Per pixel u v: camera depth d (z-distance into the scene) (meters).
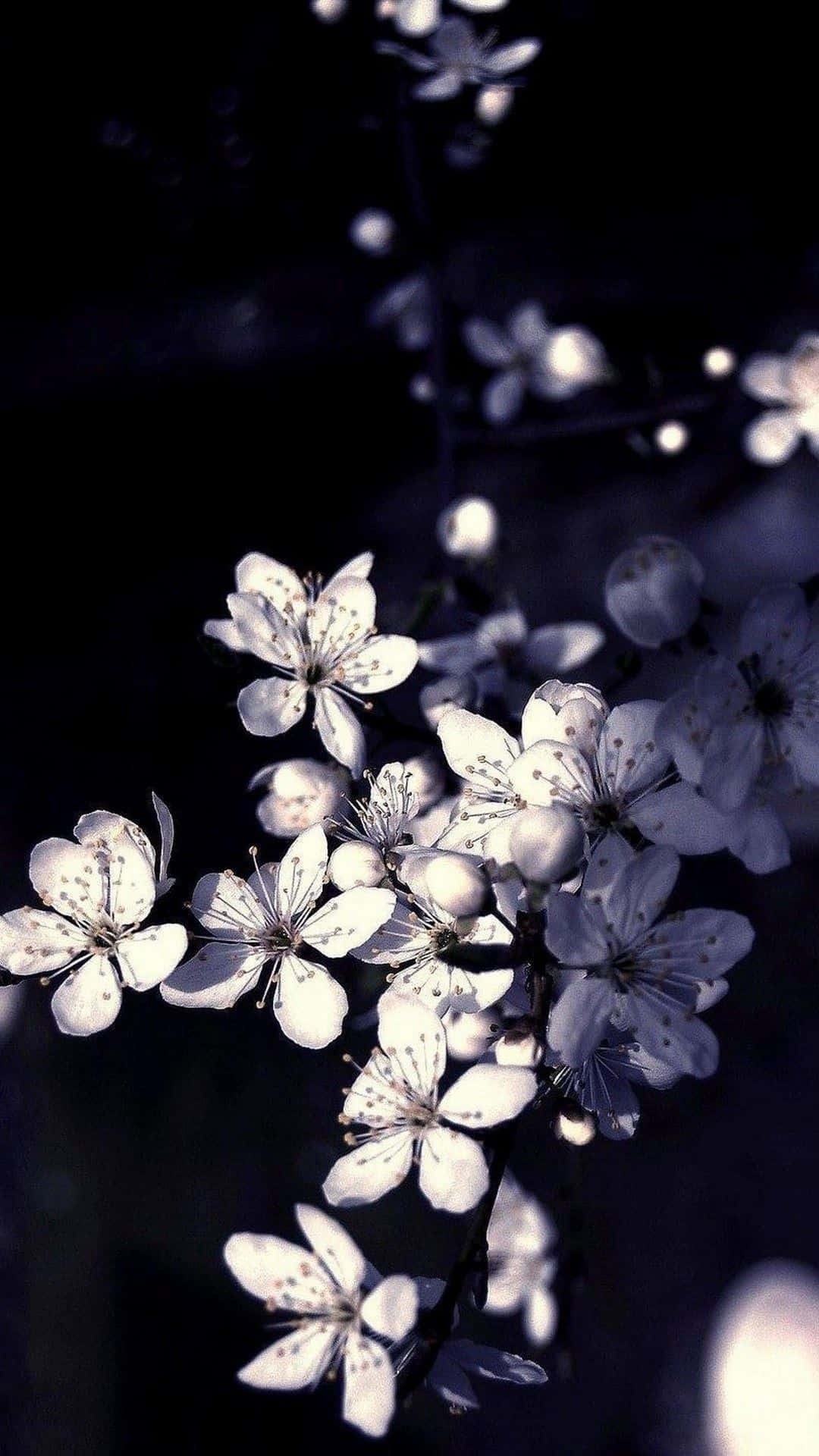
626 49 0.55
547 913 0.33
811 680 0.34
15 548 0.66
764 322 0.56
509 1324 0.60
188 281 0.60
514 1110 0.33
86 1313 0.61
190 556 0.66
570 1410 0.61
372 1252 0.60
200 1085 0.64
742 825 0.34
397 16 0.42
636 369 0.57
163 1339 0.61
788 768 0.34
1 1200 0.61
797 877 0.62
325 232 0.59
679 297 0.56
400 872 0.34
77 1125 0.63
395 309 0.50
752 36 0.54
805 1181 0.62
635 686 0.60
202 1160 0.63
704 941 0.33
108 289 0.60
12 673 0.67
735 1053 0.63
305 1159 0.62
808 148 0.56
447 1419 0.61
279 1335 0.61
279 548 0.65
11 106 0.58
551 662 0.40
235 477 0.64
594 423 0.45
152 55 0.57
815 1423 0.58
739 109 0.56
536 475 0.63
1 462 0.63
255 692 0.35
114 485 0.64
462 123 0.51
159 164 0.60
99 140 0.59
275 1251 0.34
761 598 0.34
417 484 0.64
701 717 0.34
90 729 0.65
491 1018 0.35
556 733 0.34
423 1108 0.34
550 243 0.57
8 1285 0.60
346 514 0.65
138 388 0.60
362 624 0.36
